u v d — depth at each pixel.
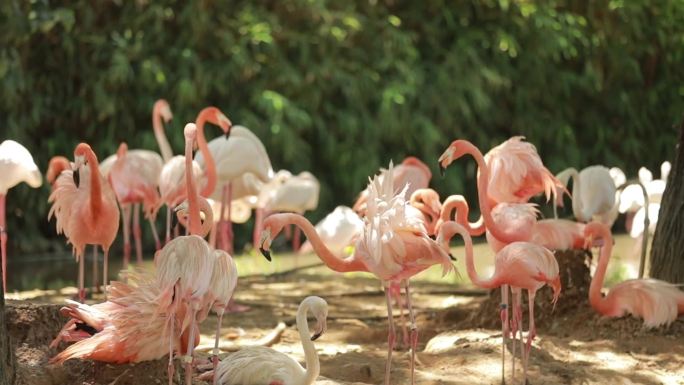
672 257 8.23
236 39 17.06
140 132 16.47
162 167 10.38
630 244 15.59
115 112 16.42
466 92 18.31
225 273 5.37
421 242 6.00
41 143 16.56
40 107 16.08
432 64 18.06
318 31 17.33
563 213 18.08
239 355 5.51
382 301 10.16
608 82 19.81
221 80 16.55
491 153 8.03
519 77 18.73
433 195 7.91
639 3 19.05
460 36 18.34
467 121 18.48
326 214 17.56
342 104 17.84
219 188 10.52
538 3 18.45
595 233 7.50
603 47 19.47
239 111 16.77
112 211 7.78
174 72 16.66
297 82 16.73
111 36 16.62
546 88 18.95
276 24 17.20
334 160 17.48
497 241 7.31
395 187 9.76
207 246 5.35
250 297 10.31
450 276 12.12
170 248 5.27
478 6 18.58
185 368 5.35
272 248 16.72
